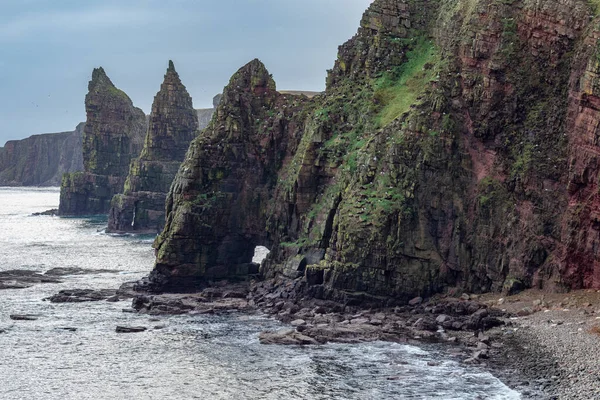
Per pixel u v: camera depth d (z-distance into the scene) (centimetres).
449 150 10975
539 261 10106
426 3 13100
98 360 8494
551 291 9869
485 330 8994
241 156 13288
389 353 8456
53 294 12519
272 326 9938
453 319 9512
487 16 11156
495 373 7506
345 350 8650
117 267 16100
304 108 13412
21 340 9362
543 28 10681
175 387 7550
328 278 10756
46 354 8750
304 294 10925
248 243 13225
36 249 19475
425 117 11131
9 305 11519
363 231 10638
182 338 9388
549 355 7788
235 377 7800
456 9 12031
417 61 12581
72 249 19550
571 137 10138
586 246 9662
